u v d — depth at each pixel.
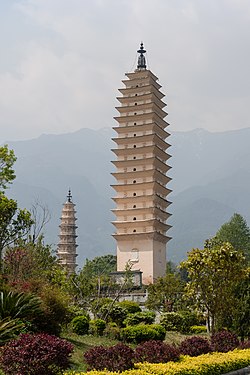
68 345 19.70
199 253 36.22
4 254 51.50
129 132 103.50
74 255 118.62
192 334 49.34
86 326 38.91
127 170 101.56
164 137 107.94
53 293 31.59
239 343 30.20
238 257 35.78
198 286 36.19
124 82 106.38
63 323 33.91
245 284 36.50
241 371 25.06
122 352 21.31
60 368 19.19
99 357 21.19
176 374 21.08
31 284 33.00
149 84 104.00
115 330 39.94
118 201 100.56
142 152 101.38
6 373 18.42
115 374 19.17
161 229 101.50
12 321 25.11
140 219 99.31
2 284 32.25
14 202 50.81
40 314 29.27
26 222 52.19
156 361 23.28
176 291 69.56
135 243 98.56
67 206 120.69
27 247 51.75
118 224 99.62
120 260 98.69
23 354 18.39
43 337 19.44
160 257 101.31
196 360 24.03
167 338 44.09
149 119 103.44
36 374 18.23
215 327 35.66
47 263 54.84
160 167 103.00
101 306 49.09
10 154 50.91
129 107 104.31
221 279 35.84
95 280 65.75
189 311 55.47
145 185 99.44
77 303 50.34
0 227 49.88
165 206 104.94
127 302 54.03
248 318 35.44
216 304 35.66
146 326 39.84
